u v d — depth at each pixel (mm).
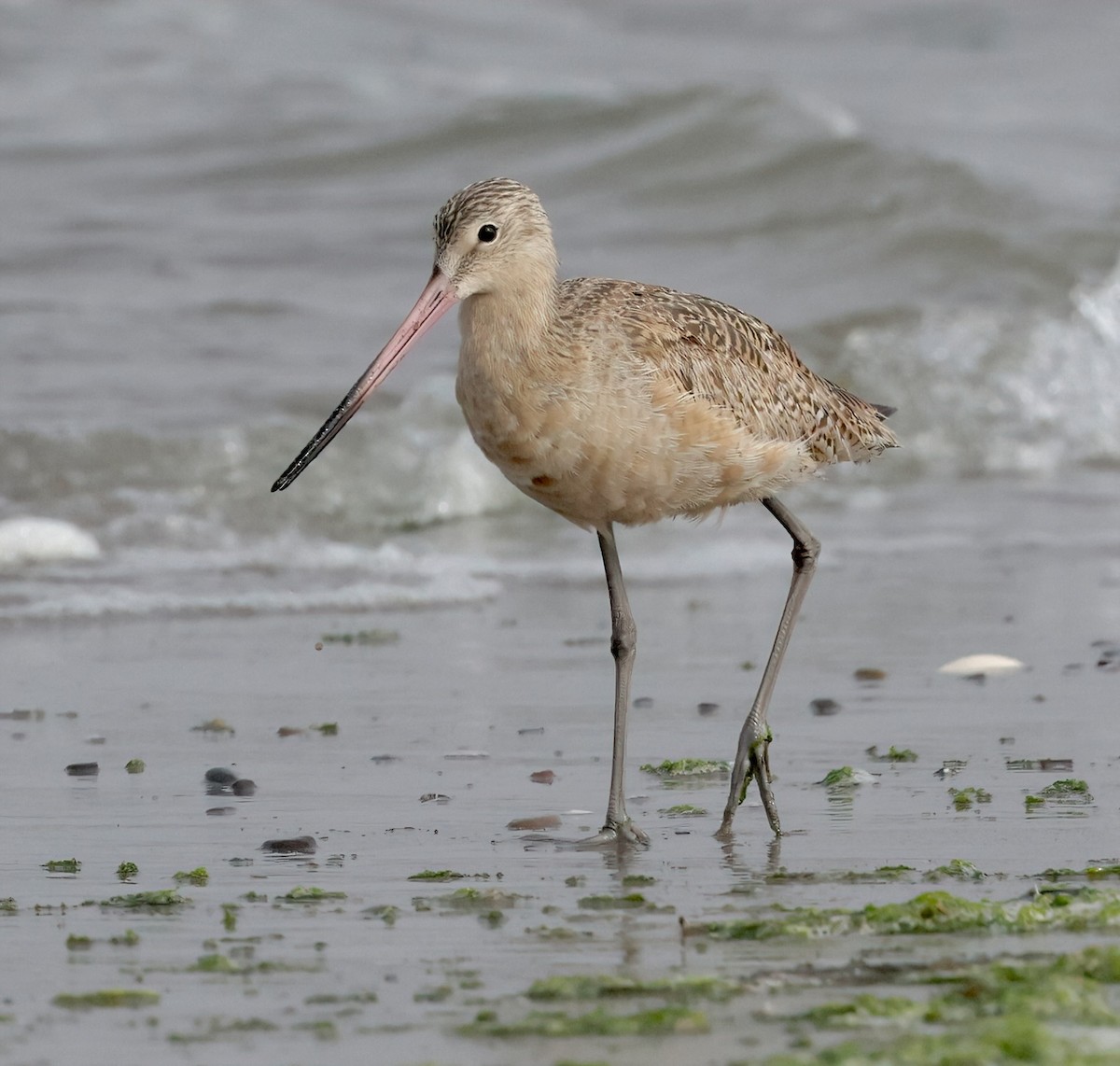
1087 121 39156
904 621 14898
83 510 18016
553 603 15914
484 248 9320
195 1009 6477
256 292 25797
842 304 25797
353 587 16234
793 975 6809
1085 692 12422
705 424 9492
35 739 11359
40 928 7551
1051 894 7895
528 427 9328
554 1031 6164
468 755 10984
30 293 25391
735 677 13078
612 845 9031
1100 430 22891
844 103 40312
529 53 43438
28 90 35719
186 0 42062
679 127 31438
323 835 9250
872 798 9836
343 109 34750
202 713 12086
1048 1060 5727
